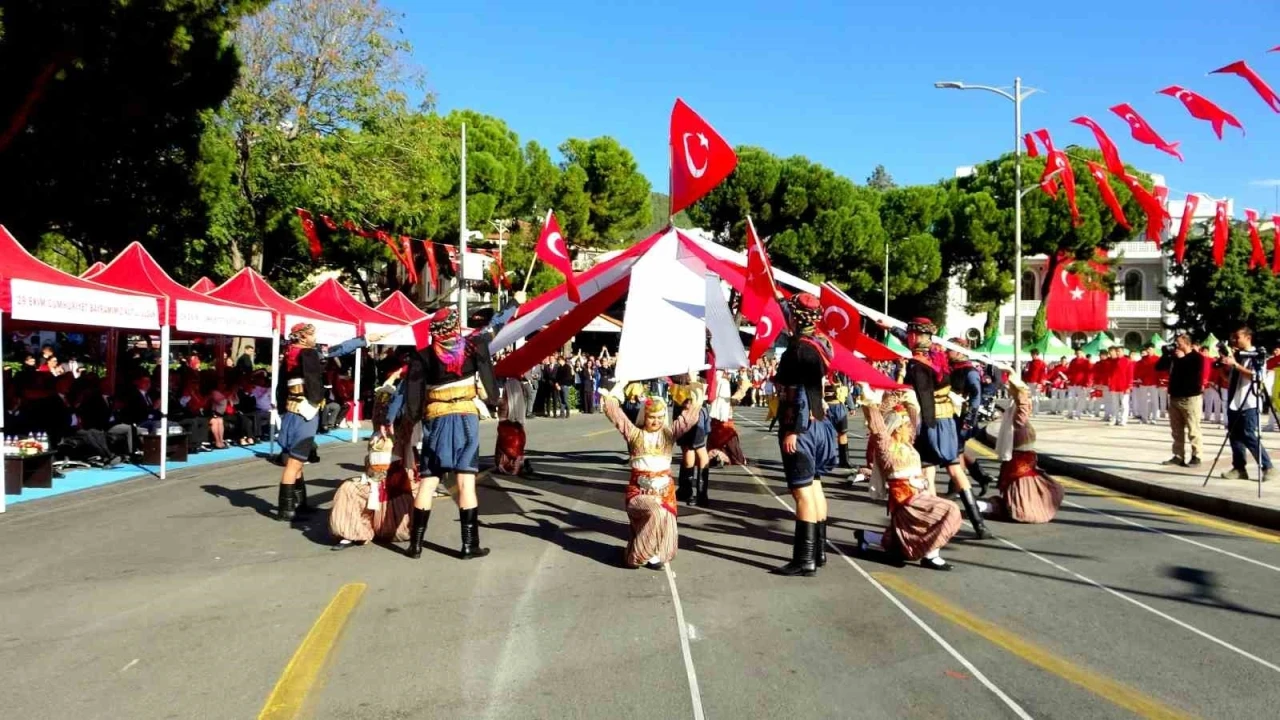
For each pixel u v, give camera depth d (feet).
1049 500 29.27
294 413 29.94
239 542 26.32
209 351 89.30
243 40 75.97
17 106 49.37
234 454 49.47
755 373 106.63
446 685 15.14
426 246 83.10
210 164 68.13
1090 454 47.32
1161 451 48.96
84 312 34.63
